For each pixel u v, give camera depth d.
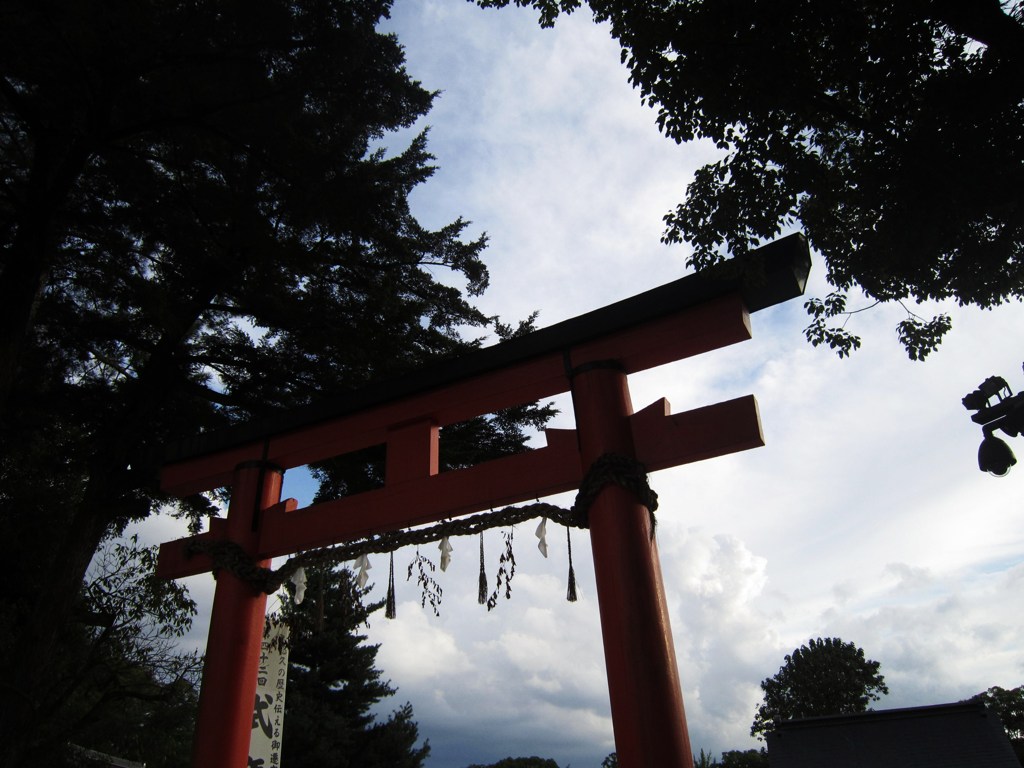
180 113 9.15
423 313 11.23
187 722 12.45
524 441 10.76
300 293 10.34
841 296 7.19
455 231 11.55
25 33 7.71
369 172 10.48
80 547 8.57
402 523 5.59
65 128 8.80
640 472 4.61
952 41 5.83
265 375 10.68
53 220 8.74
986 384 6.41
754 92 6.00
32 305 8.34
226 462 6.91
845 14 5.75
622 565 4.33
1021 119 5.57
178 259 9.80
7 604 10.48
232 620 5.92
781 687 46.94
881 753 23.55
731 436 4.53
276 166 9.73
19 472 10.94
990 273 6.48
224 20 8.87
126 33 7.97
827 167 6.70
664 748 3.80
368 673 24.19
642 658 4.04
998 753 22.58
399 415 6.11
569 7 7.28
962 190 5.84
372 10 9.66
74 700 9.76
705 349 5.09
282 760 21.58
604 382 5.11
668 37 6.14
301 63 9.70
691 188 6.41
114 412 9.85
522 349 5.57
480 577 5.08
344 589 5.85
